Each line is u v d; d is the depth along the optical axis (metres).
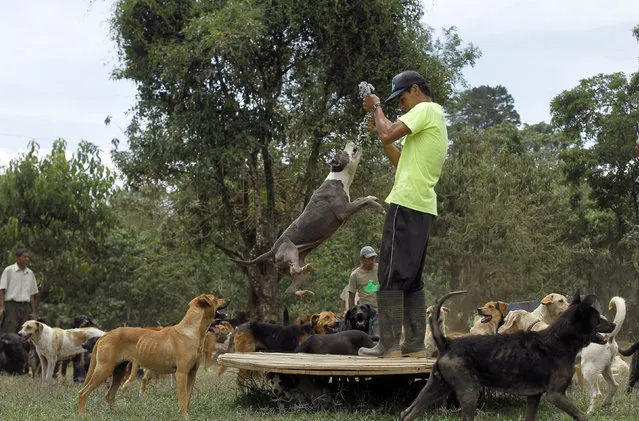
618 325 8.34
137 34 19.08
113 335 8.10
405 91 7.45
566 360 6.02
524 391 6.06
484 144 33.88
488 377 6.02
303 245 8.55
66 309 31.64
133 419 7.63
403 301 7.45
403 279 7.25
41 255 23.17
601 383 10.55
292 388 8.40
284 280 29.83
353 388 8.43
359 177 21.08
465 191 31.56
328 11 18.11
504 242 30.73
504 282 32.59
